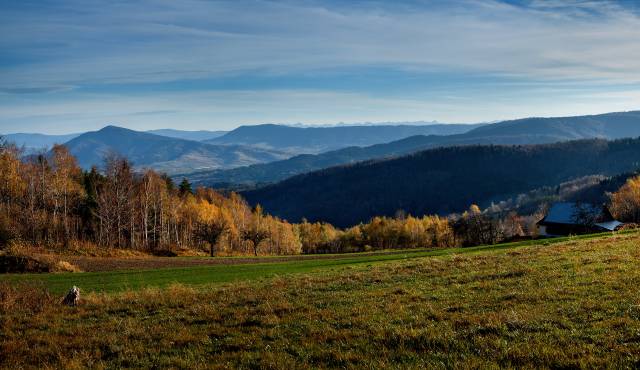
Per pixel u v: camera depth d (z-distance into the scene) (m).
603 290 15.94
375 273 26.70
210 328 16.25
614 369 9.54
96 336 16.03
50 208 85.31
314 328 14.92
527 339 11.80
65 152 87.00
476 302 16.45
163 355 13.51
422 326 14.05
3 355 14.59
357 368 11.09
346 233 156.50
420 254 50.09
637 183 112.00
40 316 19.66
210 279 35.66
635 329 11.60
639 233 37.91
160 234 96.25
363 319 15.43
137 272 42.78
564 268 21.36
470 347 11.76
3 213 71.81
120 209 85.56
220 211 116.00
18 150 83.56
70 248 68.50
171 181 133.38
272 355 12.57
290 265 46.09
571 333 11.89
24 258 46.62
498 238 106.00
